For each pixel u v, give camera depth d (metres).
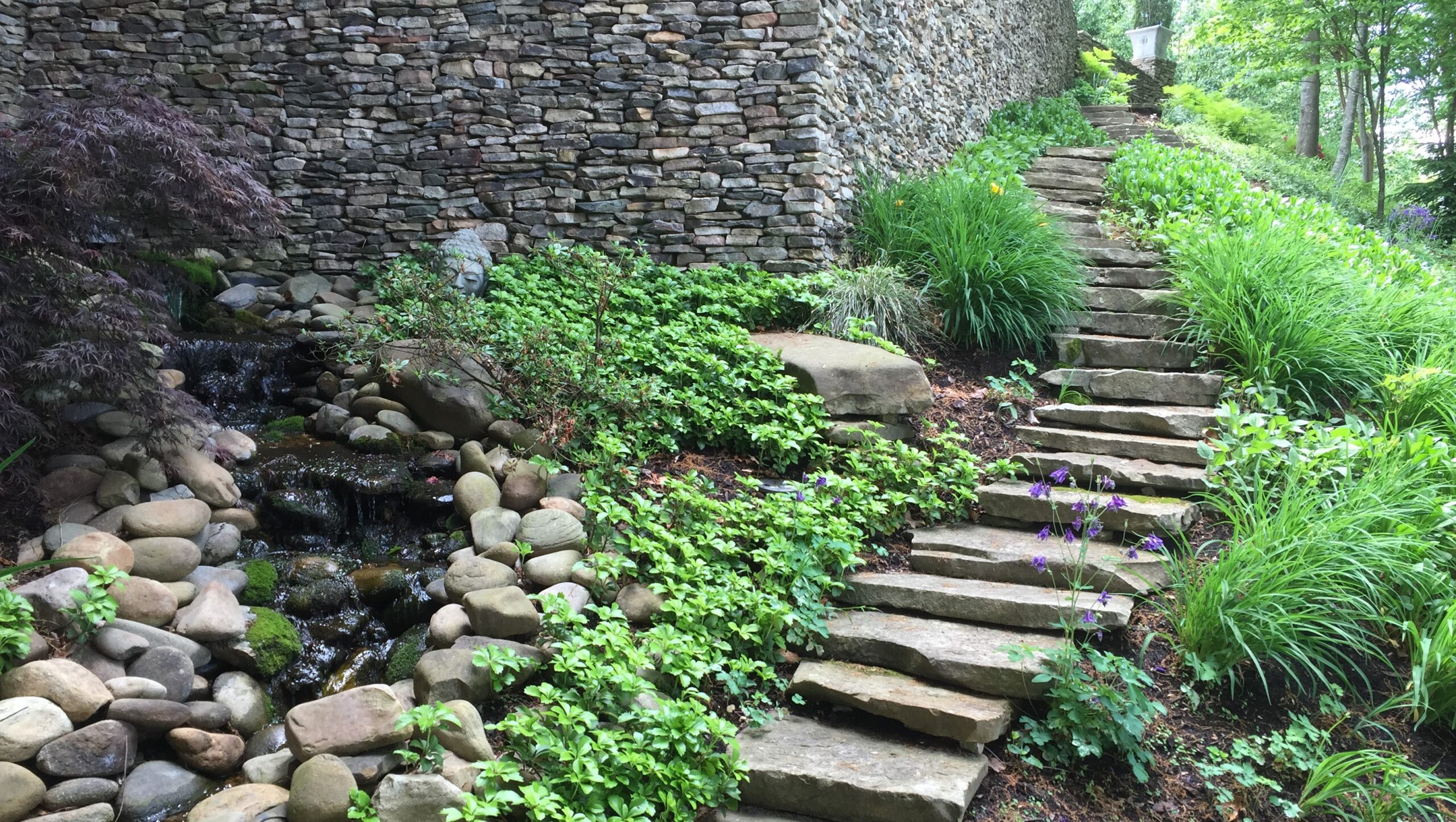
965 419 4.62
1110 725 2.73
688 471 4.05
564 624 2.91
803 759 2.70
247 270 5.80
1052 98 13.67
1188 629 3.03
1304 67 12.12
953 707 2.79
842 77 5.95
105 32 5.73
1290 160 13.59
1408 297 5.03
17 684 2.40
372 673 3.05
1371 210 11.31
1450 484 3.50
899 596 3.40
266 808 2.33
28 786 2.24
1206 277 5.24
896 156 7.05
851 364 4.36
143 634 2.74
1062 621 3.10
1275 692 2.96
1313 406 4.43
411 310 4.16
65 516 3.19
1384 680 3.00
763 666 3.00
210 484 3.52
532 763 2.54
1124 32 21.69
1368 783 2.69
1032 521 3.87
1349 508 3.31
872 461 4.08
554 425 3.81
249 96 5.75
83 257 3.27
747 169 5.53
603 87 5.61
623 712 2.69
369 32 5.68
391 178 5.79
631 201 5.66
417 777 2.35
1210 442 4.16
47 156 3.02
